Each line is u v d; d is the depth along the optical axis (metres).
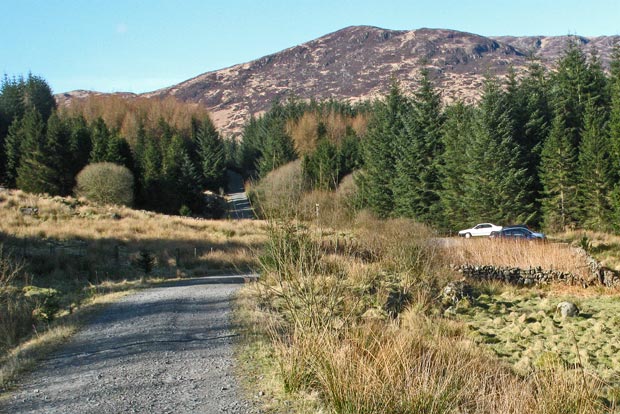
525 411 5.61
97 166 48.97
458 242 21.00
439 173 47.47
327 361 5.98
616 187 36.75
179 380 6.78
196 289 15.63
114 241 29.06
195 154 84.00
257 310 10.66
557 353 9.18
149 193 59.22
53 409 5.84
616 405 6.54
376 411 5.29
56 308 12.31
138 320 10.74
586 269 18.22
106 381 6.79
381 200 50.78
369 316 10.12
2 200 37.81
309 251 7.42
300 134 83.69
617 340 10.61
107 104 99.81
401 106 53.69
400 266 15.00
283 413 5.62
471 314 13.31
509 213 42.19
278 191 7.73
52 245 25.17
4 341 9.77
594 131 39.72
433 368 6.32
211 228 37.66
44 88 100.19
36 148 55.59
